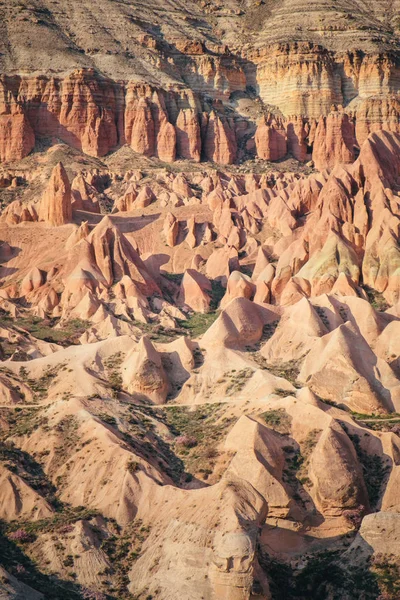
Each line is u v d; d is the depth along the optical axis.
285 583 160.50
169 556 158.50
